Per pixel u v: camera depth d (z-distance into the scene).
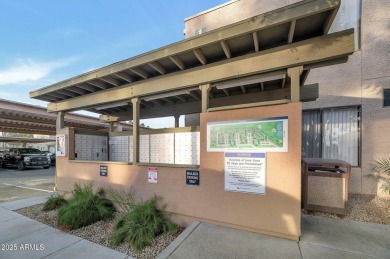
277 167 3.14
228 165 3.51
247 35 3.15
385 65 5.55
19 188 8.05
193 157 5.21
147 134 5.95
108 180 5.05
